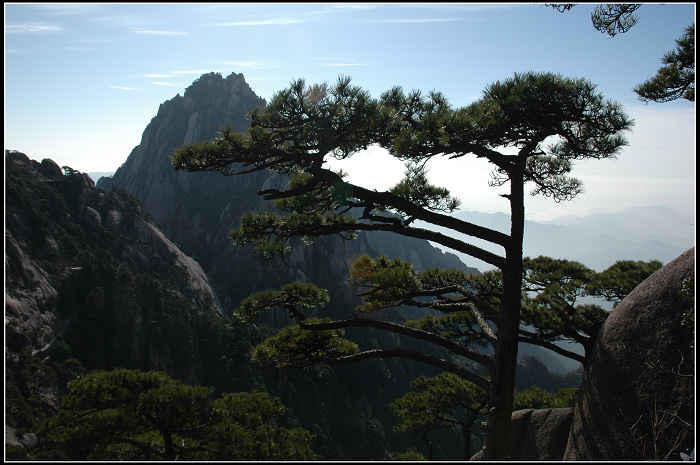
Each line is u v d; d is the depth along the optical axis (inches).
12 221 2743.6
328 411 3080.7
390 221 398.6
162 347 2827.3
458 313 604.4
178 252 4426.7
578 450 338.3
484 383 352.2
